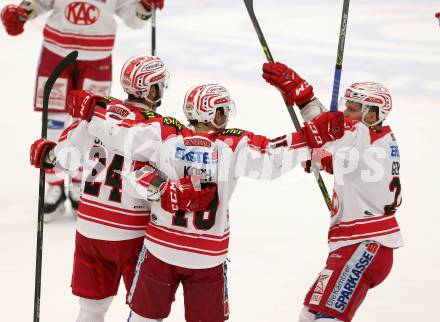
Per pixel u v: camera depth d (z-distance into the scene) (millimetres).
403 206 22750
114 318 15992
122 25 48219
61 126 21797
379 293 17281
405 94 34844
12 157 26312
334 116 11797
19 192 23219
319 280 13180
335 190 13273
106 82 22250
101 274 13555
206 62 39625
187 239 12344
